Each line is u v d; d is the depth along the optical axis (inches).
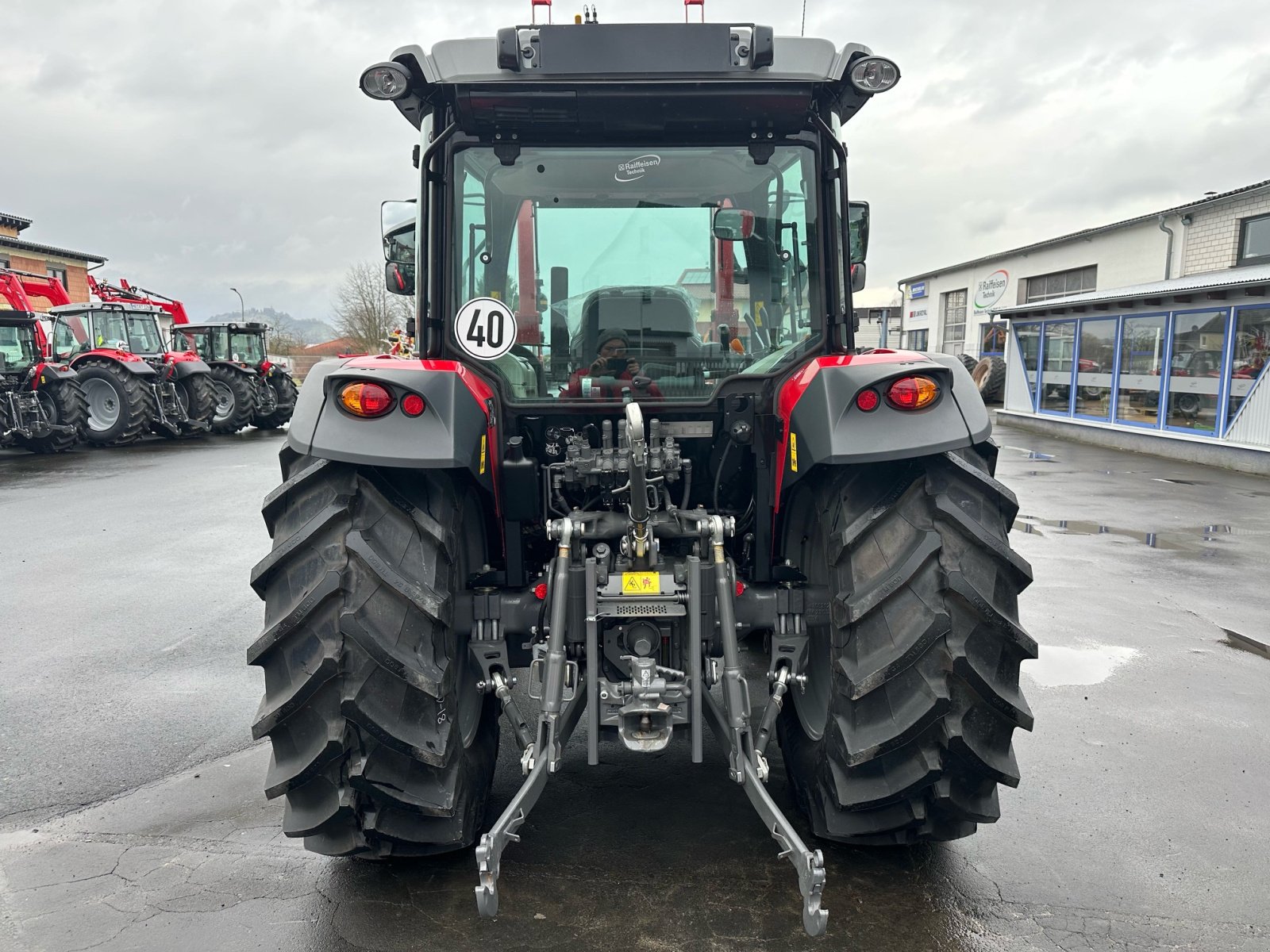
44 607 218.4
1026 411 689.6
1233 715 150.7
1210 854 107.7
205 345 799.7
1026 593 225.8
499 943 89.0
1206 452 477.7
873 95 99.7
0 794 122.9
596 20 107.8
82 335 641.6
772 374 107.1
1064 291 1007.0
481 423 92.9
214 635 196.4
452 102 102.3
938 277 1293.1
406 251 121.6
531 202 106.8
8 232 1283.2
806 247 108.7
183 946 89.6
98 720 148.8
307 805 89.4
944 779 88.4
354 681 84.3
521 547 103.7
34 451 565.9
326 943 89.4
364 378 86.4
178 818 115.9
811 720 105.9
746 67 97.7
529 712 148.6
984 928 92.0
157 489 407.2
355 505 87.2
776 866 102.5
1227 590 229.0
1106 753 136.1
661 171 106.5
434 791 89.3
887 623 87.5
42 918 94.3
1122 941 90.5
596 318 108.9
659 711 90.1
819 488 100.3
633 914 93.5
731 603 94.0
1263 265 705.6
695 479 113.1
